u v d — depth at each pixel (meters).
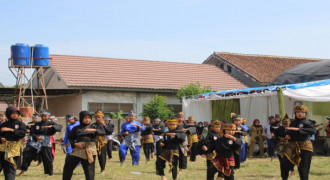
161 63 31.12
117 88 25.73
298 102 18.77
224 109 21.94
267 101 19.72
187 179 11.09
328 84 18.14
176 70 30.53
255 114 20.44
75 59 28.19
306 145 8.77
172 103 27.73
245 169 13.45
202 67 32.25
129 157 18.64
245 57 35.94
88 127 8.37
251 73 32.28
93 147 8.30
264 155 18.70
